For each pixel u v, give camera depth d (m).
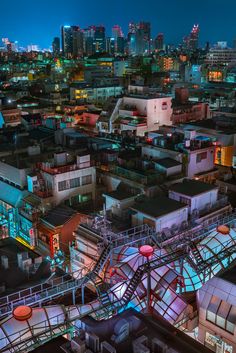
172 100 109.88
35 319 30.08
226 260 40.75
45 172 55.88
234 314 31.36
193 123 85.50
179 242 40.53
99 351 23.27
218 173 63.81
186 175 59.12
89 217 47.97
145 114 97.75
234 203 56.41
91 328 24.97
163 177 55.34
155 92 127.31
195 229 45.62
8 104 127.31
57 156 57.28
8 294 36.22
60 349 25.44
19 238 56.84
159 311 33.91
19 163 60.34
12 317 29.69
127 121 97.75
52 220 52.16
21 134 77.75
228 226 45.34
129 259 38.09
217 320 32.28
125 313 26.69
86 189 58.34
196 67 196.25
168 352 22.09
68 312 31.88
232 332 31.36
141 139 75.25
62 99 148.75
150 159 59.41
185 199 48.19
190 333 35.12
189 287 37.59
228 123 82.94
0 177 62.62
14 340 28.06
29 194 56.34
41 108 123.50
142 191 52.97
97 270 37.97
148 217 44.09
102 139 76.81
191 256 38.50
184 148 60.22
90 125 108.75
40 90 183.62
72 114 113.06
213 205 50.34
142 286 34.44
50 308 31.45
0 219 59.94
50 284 37.91
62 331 30.31
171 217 44.84
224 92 145.75
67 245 52.12
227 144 74.50
